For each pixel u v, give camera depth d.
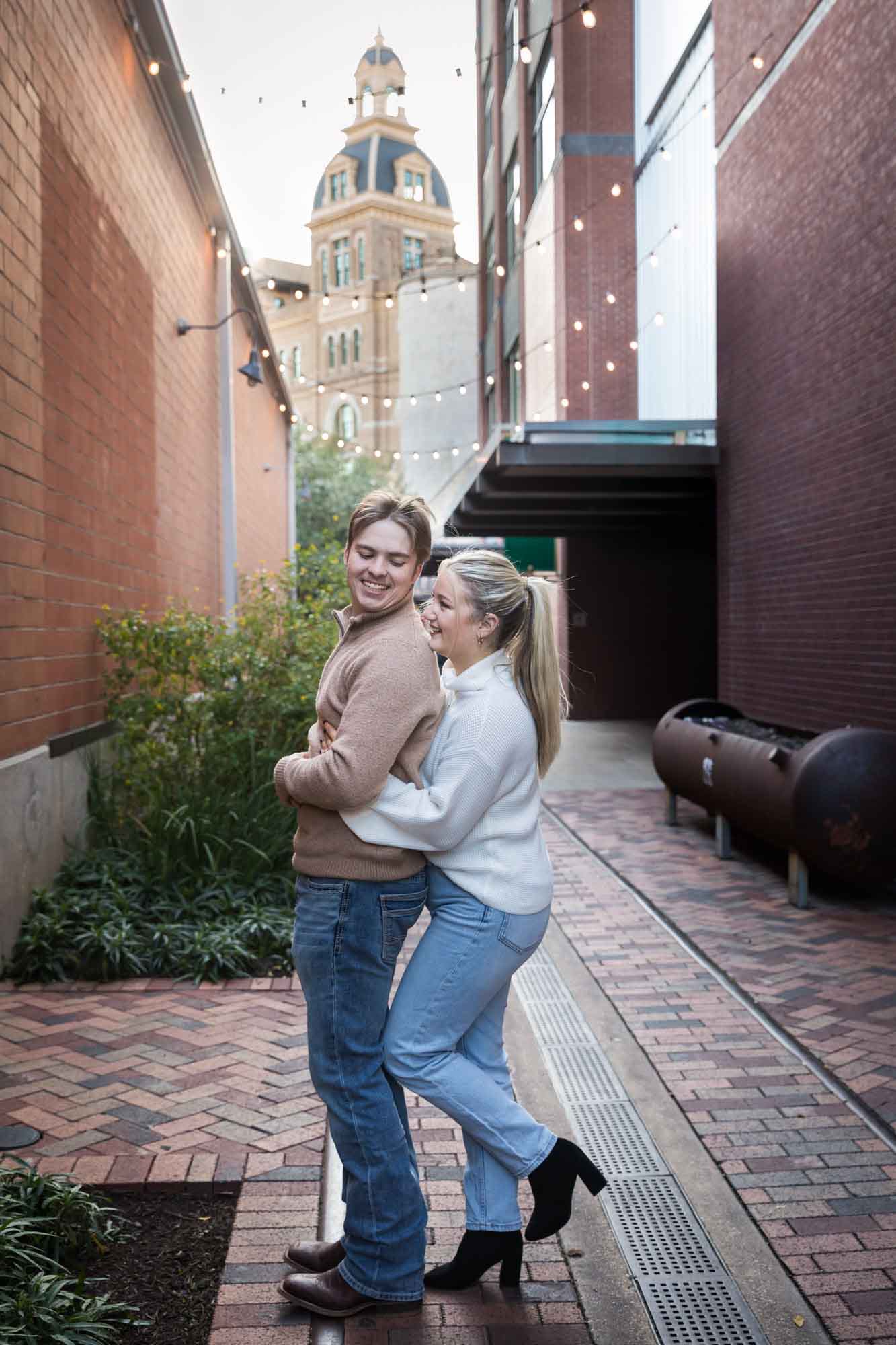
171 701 6.15
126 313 6.96
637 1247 2.51
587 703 16.92
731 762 6.35
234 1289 2.31
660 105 13.60
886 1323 2.23
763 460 8.89
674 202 12.98
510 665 2.34
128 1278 2.36
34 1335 2.02
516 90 20.41
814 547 7.89
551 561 18.39
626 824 8.17
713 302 11.44
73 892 4.96
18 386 4.78
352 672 2.16
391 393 64.81
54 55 5.42
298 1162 2.82
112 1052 3.61
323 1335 2.18
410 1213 2.25
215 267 10.80
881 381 6.78
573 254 15.64
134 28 6.95
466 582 2.31
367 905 2.18
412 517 2.21
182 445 9.04
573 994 4.33
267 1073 3.42
